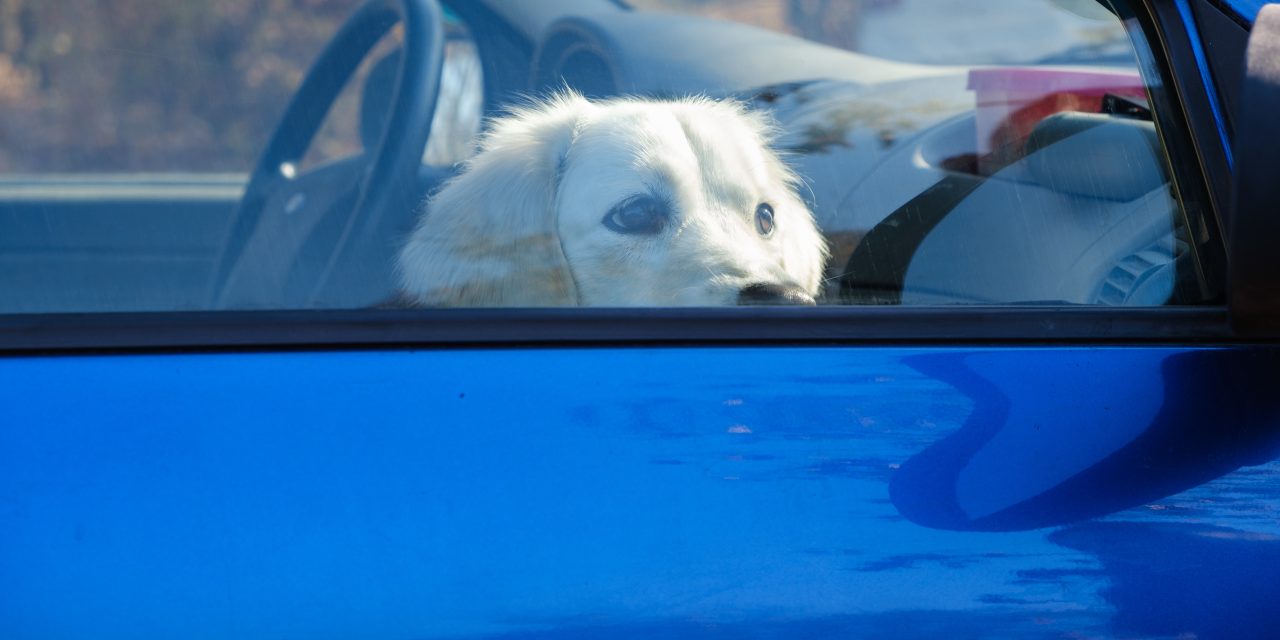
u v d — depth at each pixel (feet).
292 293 4.98
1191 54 5.49
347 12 5.28
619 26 5.66
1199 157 5.37
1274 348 5.07
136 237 4.83
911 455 4.62
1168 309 5.13
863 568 4.42
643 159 5.50
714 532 4.41
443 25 5.42
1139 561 4.58
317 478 4.30
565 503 4.38
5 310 4.60
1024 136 5.70
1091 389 4.85
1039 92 5.73
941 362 4.84
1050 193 5.60
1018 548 4.53
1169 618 4.54
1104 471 4.70
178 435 4.30
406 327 4.65
